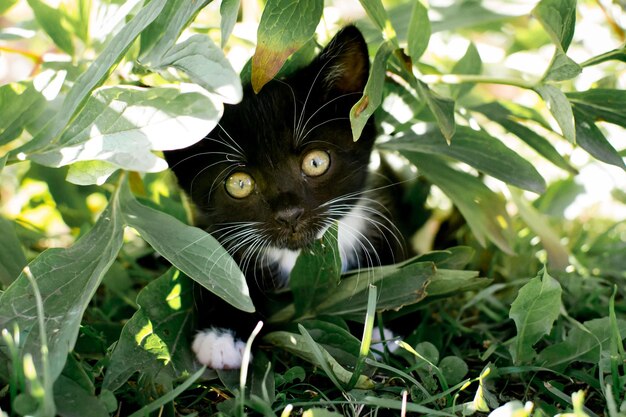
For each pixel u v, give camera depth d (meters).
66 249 0.39
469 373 0.42
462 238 0.53
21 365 0.35
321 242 0.45
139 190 0.50
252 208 0.46
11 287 0.37
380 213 0.49
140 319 0.40
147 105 0.37
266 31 0.40
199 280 0.38
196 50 0.38
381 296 0.43
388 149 0.48
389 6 0.62
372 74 0.40
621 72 0.55
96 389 0.39
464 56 0.51
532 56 0.64
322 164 0.47
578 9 0.62
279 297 0.47
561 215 0.56
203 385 0.40
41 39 0.62
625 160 0.56
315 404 0.38
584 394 0.40
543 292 0.40
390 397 0.39
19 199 0.57
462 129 0.46
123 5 0.45
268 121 0.46
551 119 0.60
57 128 0.39
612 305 0.39
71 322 0.36
